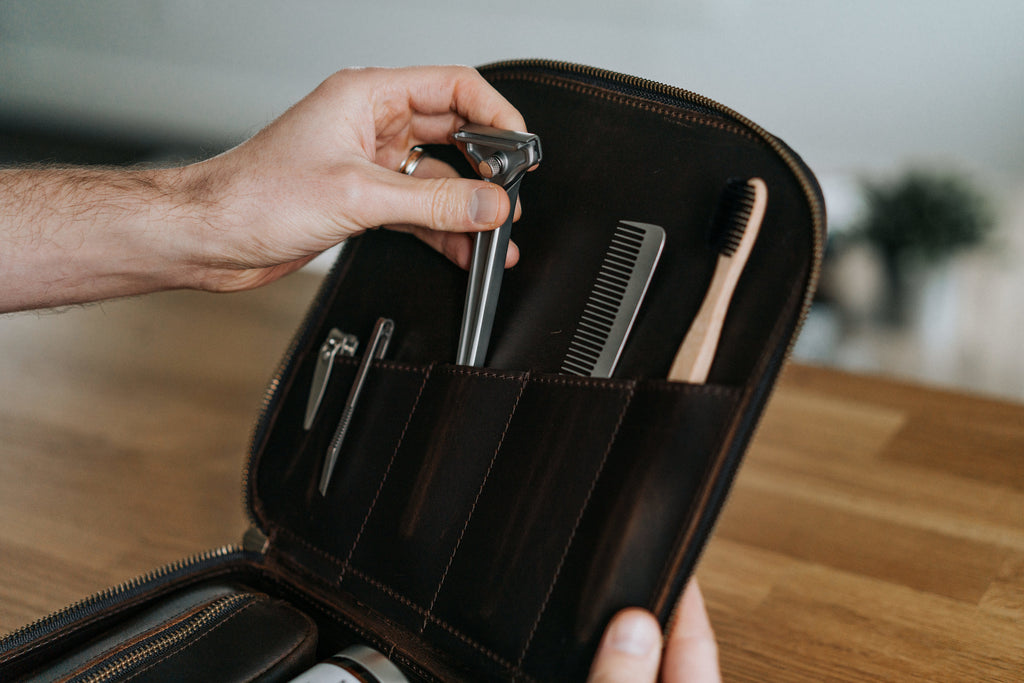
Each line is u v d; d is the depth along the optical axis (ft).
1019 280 8.20
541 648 2.04
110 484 3.37
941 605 2.72
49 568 2.86
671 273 2.09
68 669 2.13
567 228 2.30
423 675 2.28
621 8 9.59
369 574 2.44
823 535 3.09
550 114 2.40
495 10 10.17
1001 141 8.70
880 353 7.85
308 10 11.02
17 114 13.07
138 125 12.53
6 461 3.50
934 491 3.36
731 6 9.19
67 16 12.23
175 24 11.70
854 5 8.78
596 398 2.08
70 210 2.67
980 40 8.46
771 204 1.95
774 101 9.52
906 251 8.23
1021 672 2.43
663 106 2.20
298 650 2.23
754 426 1.86
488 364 2.37
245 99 11.85
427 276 2.60
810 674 2.44
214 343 4.70
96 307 5.17
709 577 2.86
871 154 9.29
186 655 2.13
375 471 2.48
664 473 1.90
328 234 2.54
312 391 2.67
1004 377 7.27
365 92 2.58
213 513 3.22
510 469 2.20
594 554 1.97
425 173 2.77
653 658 1.85
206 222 2.58
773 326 1.88
